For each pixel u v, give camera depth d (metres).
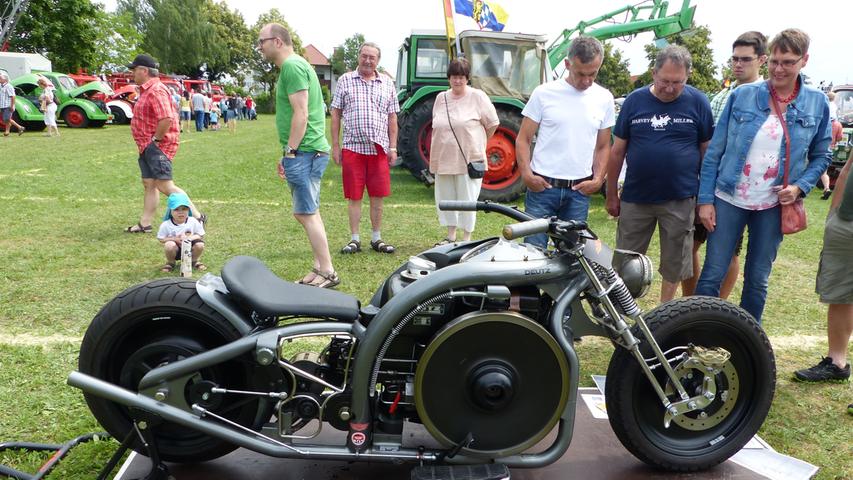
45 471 2.56
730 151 3.61
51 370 3.52
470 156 5.91
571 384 2.43
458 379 2.42
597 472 2.72
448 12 10.48
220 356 2.34
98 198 8.94
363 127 5.92
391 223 7.79
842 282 3.51
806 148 3.47
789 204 3.51
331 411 2.44
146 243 6.43
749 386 2.75
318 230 5.07
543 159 4.11
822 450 3.02
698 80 37.31
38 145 15.84
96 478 2.50
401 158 10.31
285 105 4.85
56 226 7.13
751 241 3.70
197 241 5.49
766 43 4.50
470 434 2.41
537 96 4.10
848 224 3.42
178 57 59.56
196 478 2.61
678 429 2.74
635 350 2.51
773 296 5.35
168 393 2.37
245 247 6.43
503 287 2.36
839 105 15.49
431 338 2.42
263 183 10.95
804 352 4.17
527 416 2.46
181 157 14.80
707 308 2.62
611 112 4.17
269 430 2.48
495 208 2.85
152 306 2.45
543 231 2.37
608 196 4.23
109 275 5.34
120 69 42.44
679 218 3.79
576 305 2.58
